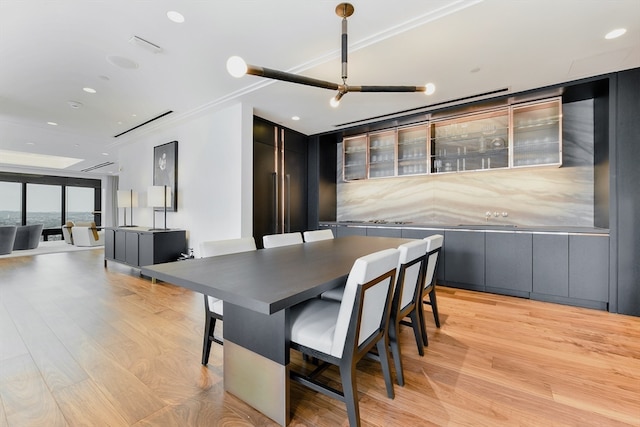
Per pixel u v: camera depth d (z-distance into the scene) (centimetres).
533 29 214
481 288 347
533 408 146
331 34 228
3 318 266
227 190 385
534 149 353
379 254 133
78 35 233
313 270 146
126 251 462
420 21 208
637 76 268
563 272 300
